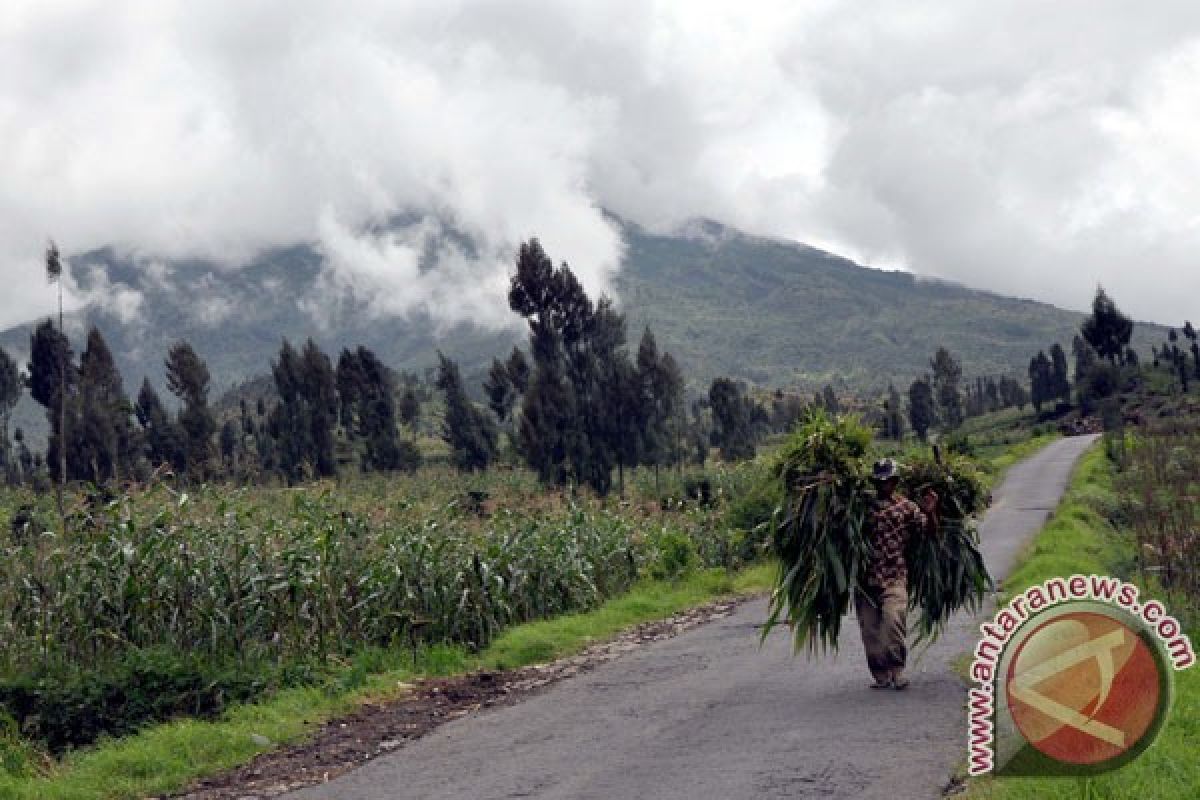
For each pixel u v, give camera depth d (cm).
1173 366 12294
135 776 967
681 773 825
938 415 14525
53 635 1398
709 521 2727
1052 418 12619
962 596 1102
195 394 6919
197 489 1883
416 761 952
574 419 5809
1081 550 2083
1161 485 2773
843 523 1054
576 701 1166
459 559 1720
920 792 725
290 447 6788
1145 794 640
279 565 1537
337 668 1429
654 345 6394
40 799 899
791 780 777
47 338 6956
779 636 1509
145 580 1445
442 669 1454
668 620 1852
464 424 8012
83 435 5288
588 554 2123
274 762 1001
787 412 14388
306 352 6956
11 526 1722
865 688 1073
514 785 838
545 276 6762
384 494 2711
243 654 1427
